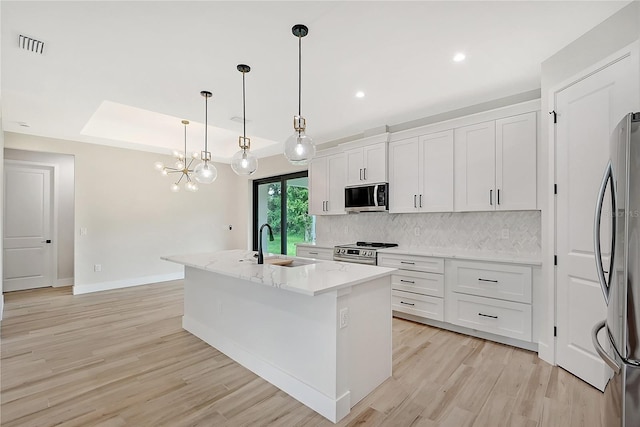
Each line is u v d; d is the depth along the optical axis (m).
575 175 2.33
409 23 2.11
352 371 2.04
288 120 4.13
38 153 5.30
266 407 2.03
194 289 3.29
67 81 2.94
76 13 1.98
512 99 3.31
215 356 2.77
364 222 4.79
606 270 2.03
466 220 3.73
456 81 2.99
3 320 3.72
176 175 6.10
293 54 2.50
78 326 3.51
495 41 2.32
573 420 1.86
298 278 2.04
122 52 2.45
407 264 3.67
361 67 2.71
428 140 3.77
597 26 2.14
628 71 1.93
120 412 1.97
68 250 5.65
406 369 2.50
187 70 2.75
